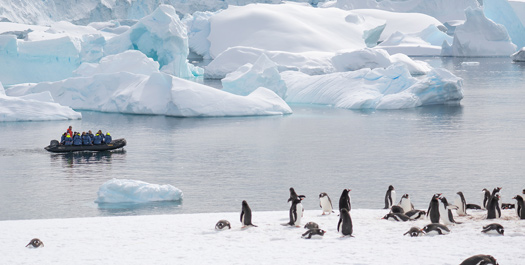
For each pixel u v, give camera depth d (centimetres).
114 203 5850
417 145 9038
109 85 14312
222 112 12781
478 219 3906
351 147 8962
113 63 16162
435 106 14038
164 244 3481
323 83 15562
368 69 15362
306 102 15462
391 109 13712
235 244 3416
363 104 14050
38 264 3091
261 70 14875
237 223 4119
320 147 9000
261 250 3238
